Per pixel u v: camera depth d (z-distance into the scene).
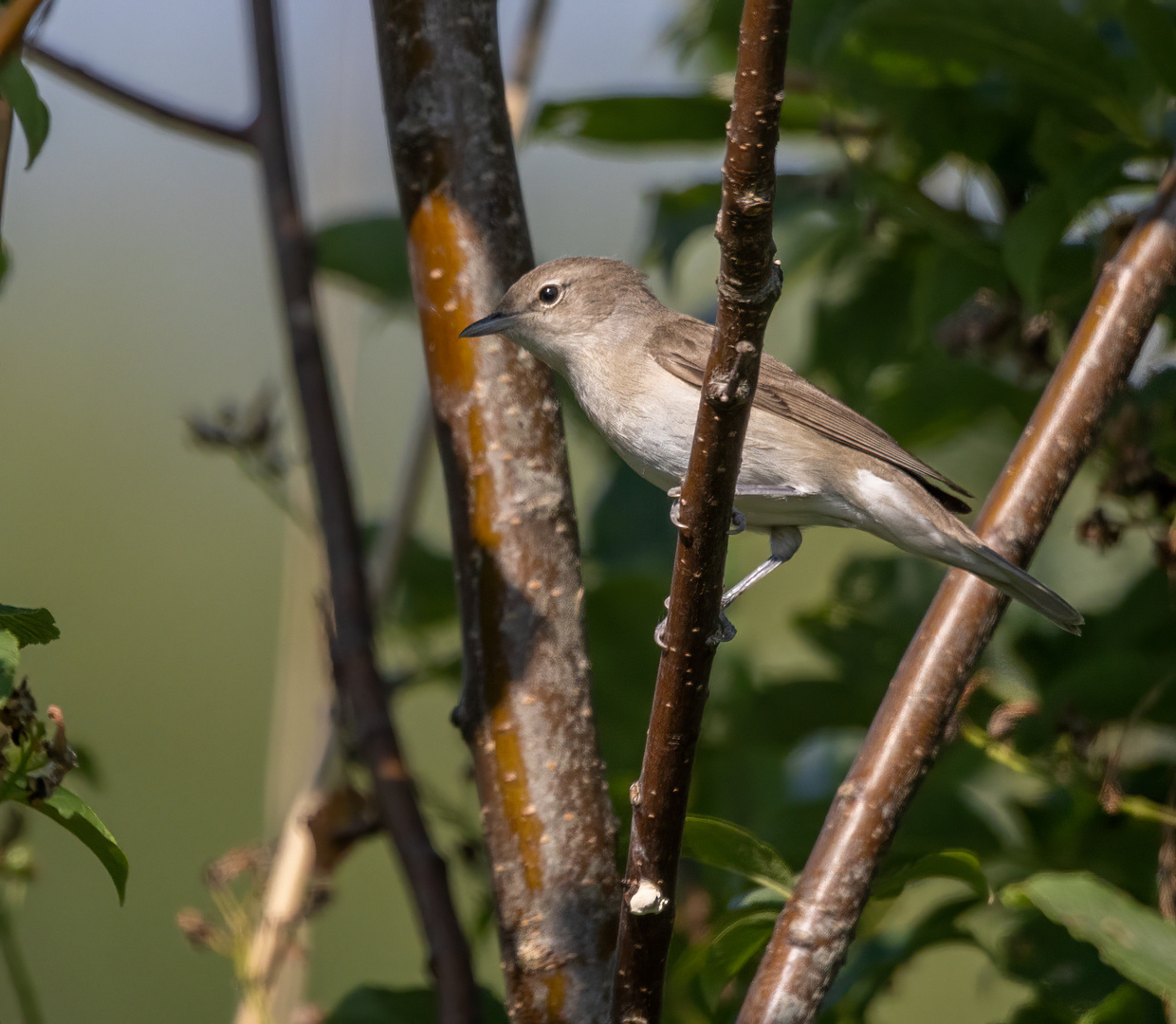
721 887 8.30
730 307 4.55
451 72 7.13
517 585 6.57
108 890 13.80
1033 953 7.06
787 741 8.70
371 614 7.77
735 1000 7.29
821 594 11.62
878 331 9.03
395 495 9.91
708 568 4.88
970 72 7.82
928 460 9.97
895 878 6.30
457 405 6.85
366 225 9.47
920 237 8.84
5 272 6.39
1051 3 7.22
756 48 4.15
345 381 10.27
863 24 7.54
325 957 13.14
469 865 8.58
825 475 8.18
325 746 9.15
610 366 8.70
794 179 9.02
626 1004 5.08
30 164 6.06
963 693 6.37
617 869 6.39
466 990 6.54
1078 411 6.63
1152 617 7.94
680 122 8.70
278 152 8.57
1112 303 6.76
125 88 8.55
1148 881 7.48
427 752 13.85
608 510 9.70
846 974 7.43
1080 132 7.87
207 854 14.28
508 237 7.11
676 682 4.94
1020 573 6.44
